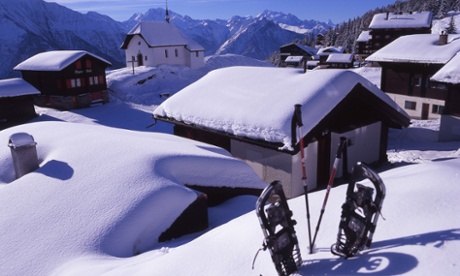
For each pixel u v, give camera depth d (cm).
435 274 335
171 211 871
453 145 1989
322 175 1454
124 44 5625
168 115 1752
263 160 1448
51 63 3756
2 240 798
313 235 483
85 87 3941
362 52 8031
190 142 1376
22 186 962
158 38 5456
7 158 1170
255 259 455
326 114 1304
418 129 2455
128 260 694
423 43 3152
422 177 542
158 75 5056
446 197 460
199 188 1073
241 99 1570
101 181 923
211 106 1625
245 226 555
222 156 1159
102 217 819
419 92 3061
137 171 941
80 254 735
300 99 1352
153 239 832
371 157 1652
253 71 1847
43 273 700
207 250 520
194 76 5509
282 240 409
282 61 11094
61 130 1297
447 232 390
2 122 3253
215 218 1008
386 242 412
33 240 787
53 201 885
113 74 4941
